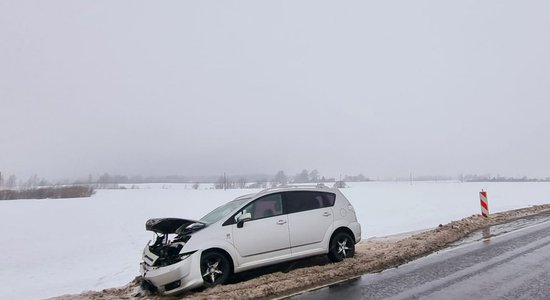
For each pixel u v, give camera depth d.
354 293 6.06
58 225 22.66
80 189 64.00
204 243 6.55
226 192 61.81
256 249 6.97
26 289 9.48
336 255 7.91
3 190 62.75
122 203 39.69
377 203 29.45
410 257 8.54
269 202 7.50
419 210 23.19
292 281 6.67
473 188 52.59
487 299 5.54
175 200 42.66
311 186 8.20
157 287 6.33
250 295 6.07
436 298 5.68
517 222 13.63
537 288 5.96
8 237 18.17
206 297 5.96
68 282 9.94
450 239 10.57
